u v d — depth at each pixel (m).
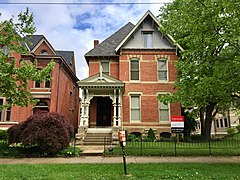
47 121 12.77
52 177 6.85
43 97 23.36
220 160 10.83
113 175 7.13
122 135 7.70
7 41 11.57
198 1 8.77
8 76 11.02
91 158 11.60
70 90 29.77
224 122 42.09
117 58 22.69
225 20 8.55
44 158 11.75
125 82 21.64
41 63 23.83
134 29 22.16
